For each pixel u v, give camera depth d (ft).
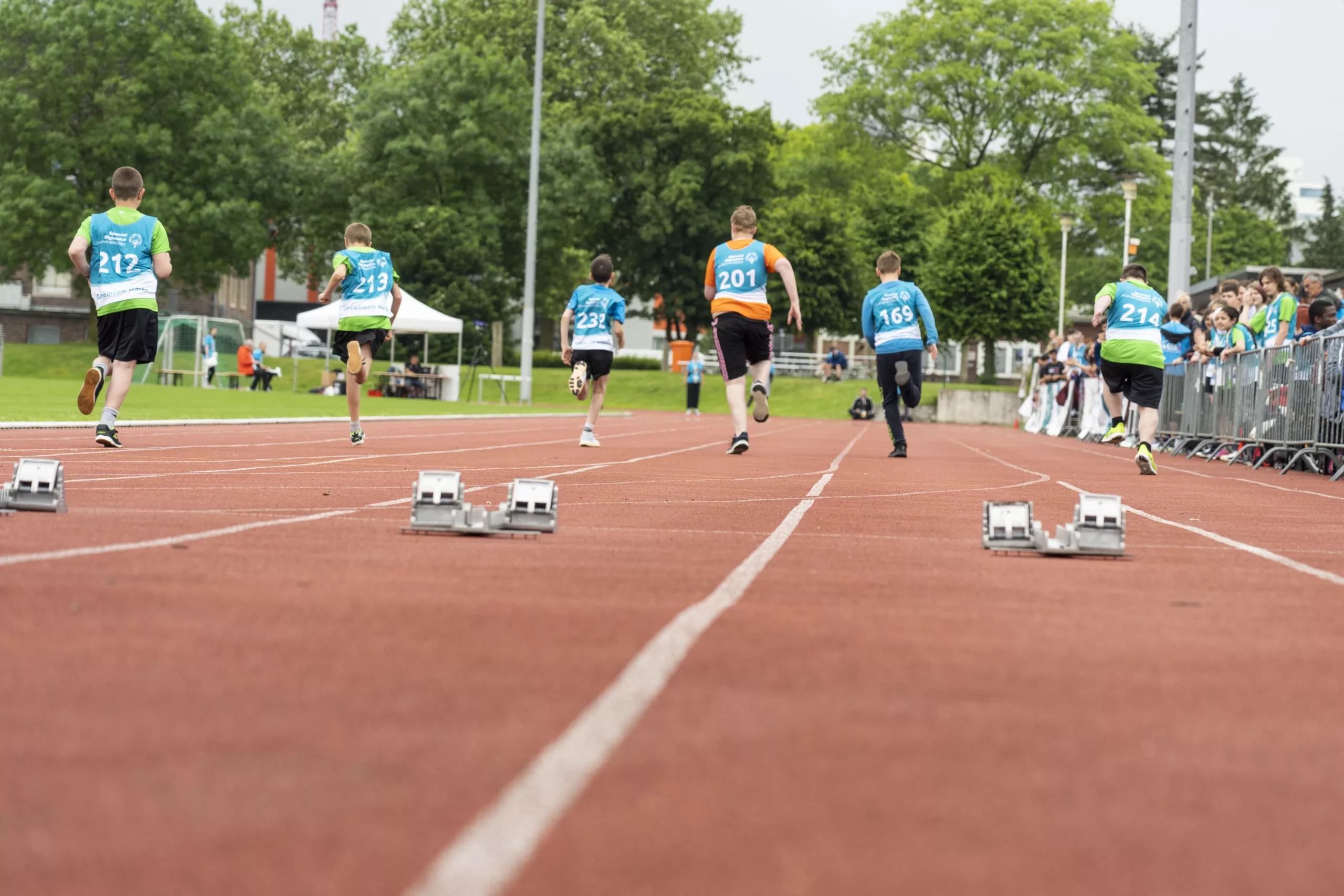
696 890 6.59
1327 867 7.18
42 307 262.88
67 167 219.61
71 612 14.52
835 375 241.14
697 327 270.46
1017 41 261.24
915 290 61.98
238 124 226.58
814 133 297.12
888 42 266.98
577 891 6.55
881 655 13.28
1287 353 61.41
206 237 219.82
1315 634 15.57
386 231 244.22
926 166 269.85
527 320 170.81
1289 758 9.59
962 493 39.70
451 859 6.93
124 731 9.61
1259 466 64.69
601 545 23.11
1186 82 94.27
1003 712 10.84
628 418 130.52
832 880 6.77
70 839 7.25
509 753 9.12
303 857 6.97
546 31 277.23
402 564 19.60
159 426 66.64
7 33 216.95
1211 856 7.32
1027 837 7.57
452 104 248.11
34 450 45.39
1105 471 57.06
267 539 22.33
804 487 40.14
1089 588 19.16
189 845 7.15
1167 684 12.25
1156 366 52.75
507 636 13.79
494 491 34.76
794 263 264.31
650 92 285.64
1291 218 395.96
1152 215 274.77
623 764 8.91
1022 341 224.12
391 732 9.67
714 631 14.38
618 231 269.23
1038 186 273.13
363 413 104.73
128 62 223.71
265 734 9.58
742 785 8.46
